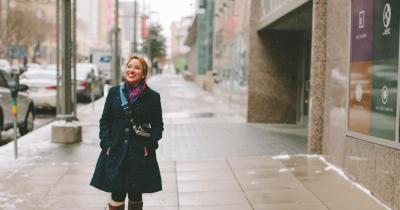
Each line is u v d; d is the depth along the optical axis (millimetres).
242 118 17109
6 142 12375
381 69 6605
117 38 26828
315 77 9422
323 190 7121
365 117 7141
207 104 23391
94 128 13961
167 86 43250
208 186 7434
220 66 26734
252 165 8828
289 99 15969
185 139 11984
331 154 8797
